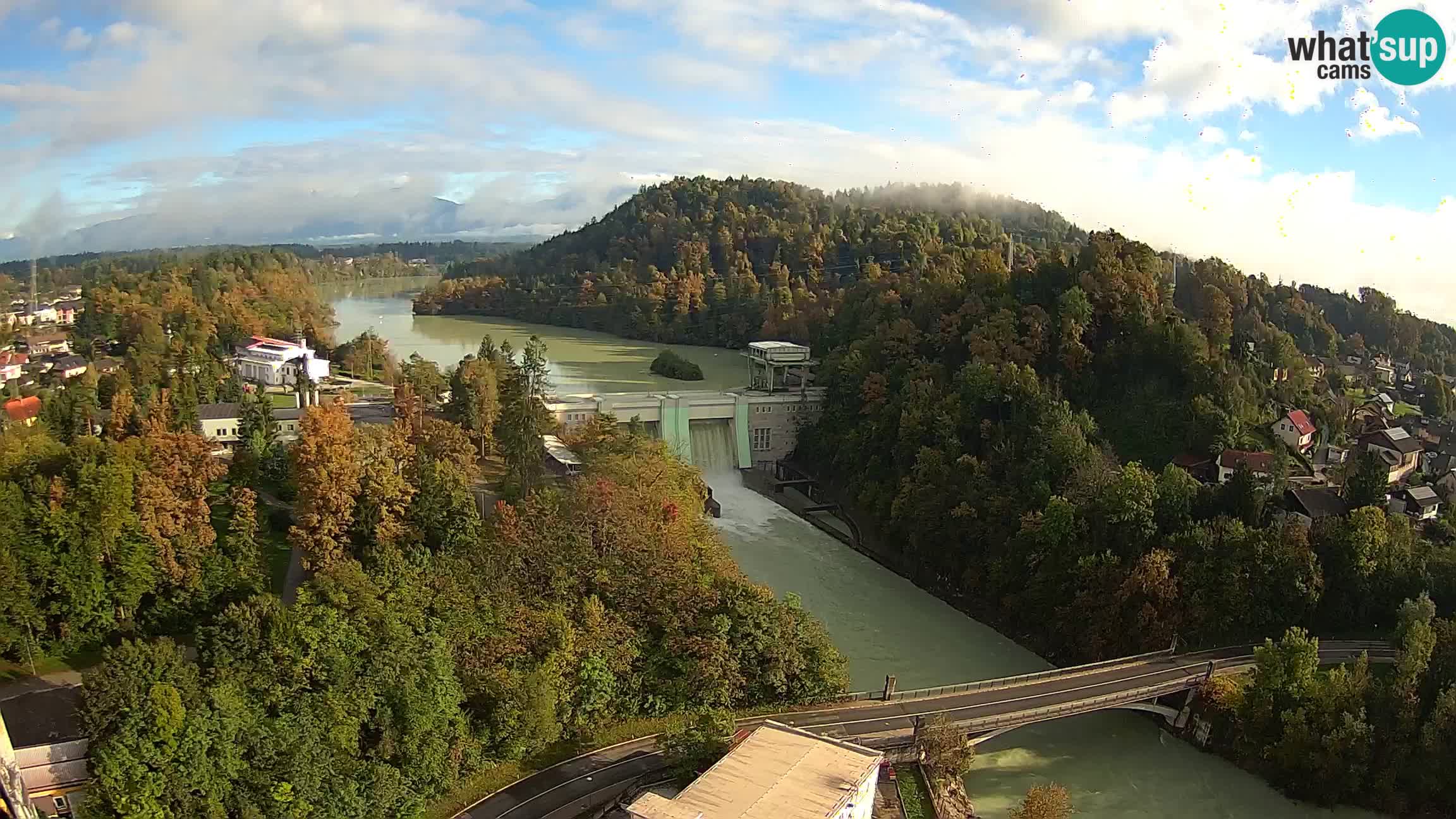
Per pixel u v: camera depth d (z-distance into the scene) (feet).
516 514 328.70
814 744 244.01
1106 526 374.43
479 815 240.73
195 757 207.10
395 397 490.90
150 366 599.57
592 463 403.95
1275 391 517.55
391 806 233.96
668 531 340.59
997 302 565.12
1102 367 524.93
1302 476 457.68
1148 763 301.43
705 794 219.20
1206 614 347.15
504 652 268.82
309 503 309.01
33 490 284.20
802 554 468.75
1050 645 371.56
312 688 237.25
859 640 373.81
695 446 591.37
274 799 215.51
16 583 265.13
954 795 264.93
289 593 302.25
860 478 523.70
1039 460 425.69
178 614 286.66
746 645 297.94
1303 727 285.02
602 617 290.15
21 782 208.64
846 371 580.71
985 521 421.18
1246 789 289.74
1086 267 563.89
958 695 308.60
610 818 238.89
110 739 203.21
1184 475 386.93
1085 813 272.51
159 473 300.81
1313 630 361.10
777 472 593.83
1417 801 280.10
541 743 264.72
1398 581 360.28
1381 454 488.44
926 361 558.15
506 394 472.44
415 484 329.72
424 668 249.55
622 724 283.79
